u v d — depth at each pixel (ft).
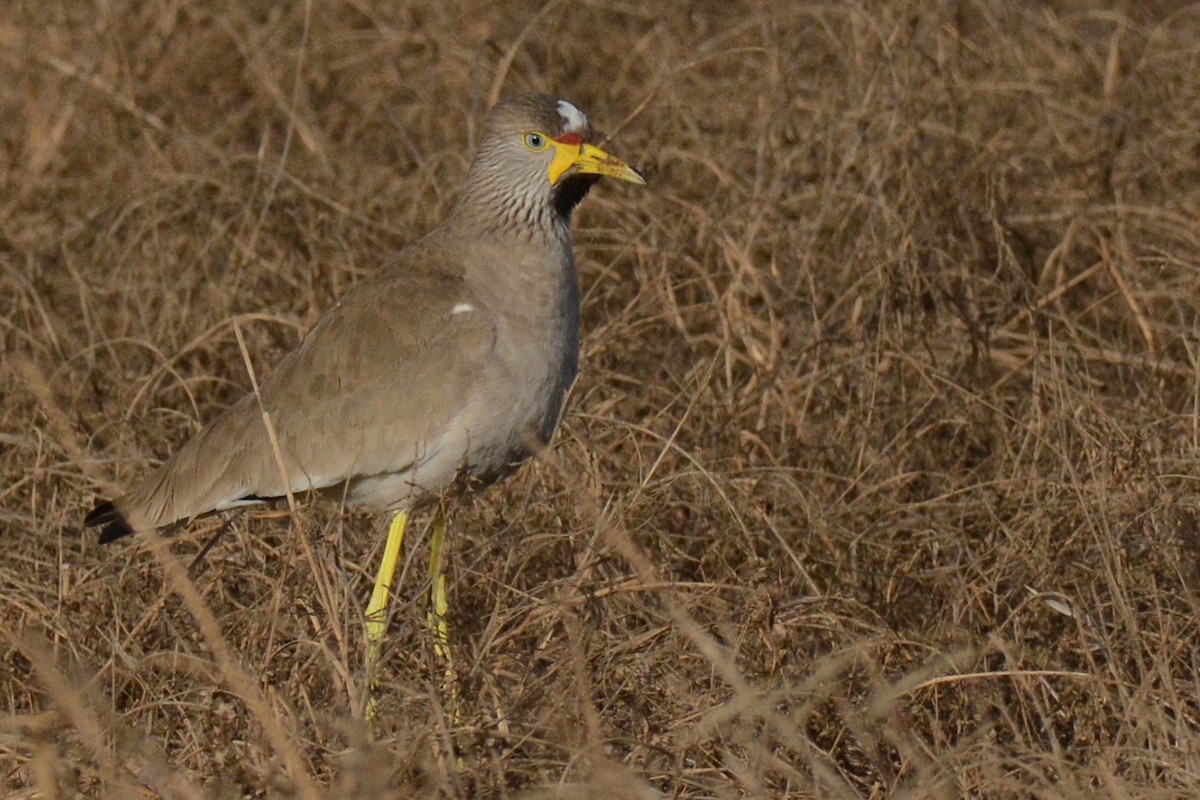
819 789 29.94
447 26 64.90
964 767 30.19
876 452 43.73
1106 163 54.39
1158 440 40.91
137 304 50.31
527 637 35.63
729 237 50.31
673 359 48.06
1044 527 38.55
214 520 40.06
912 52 54.54
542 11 58.70
